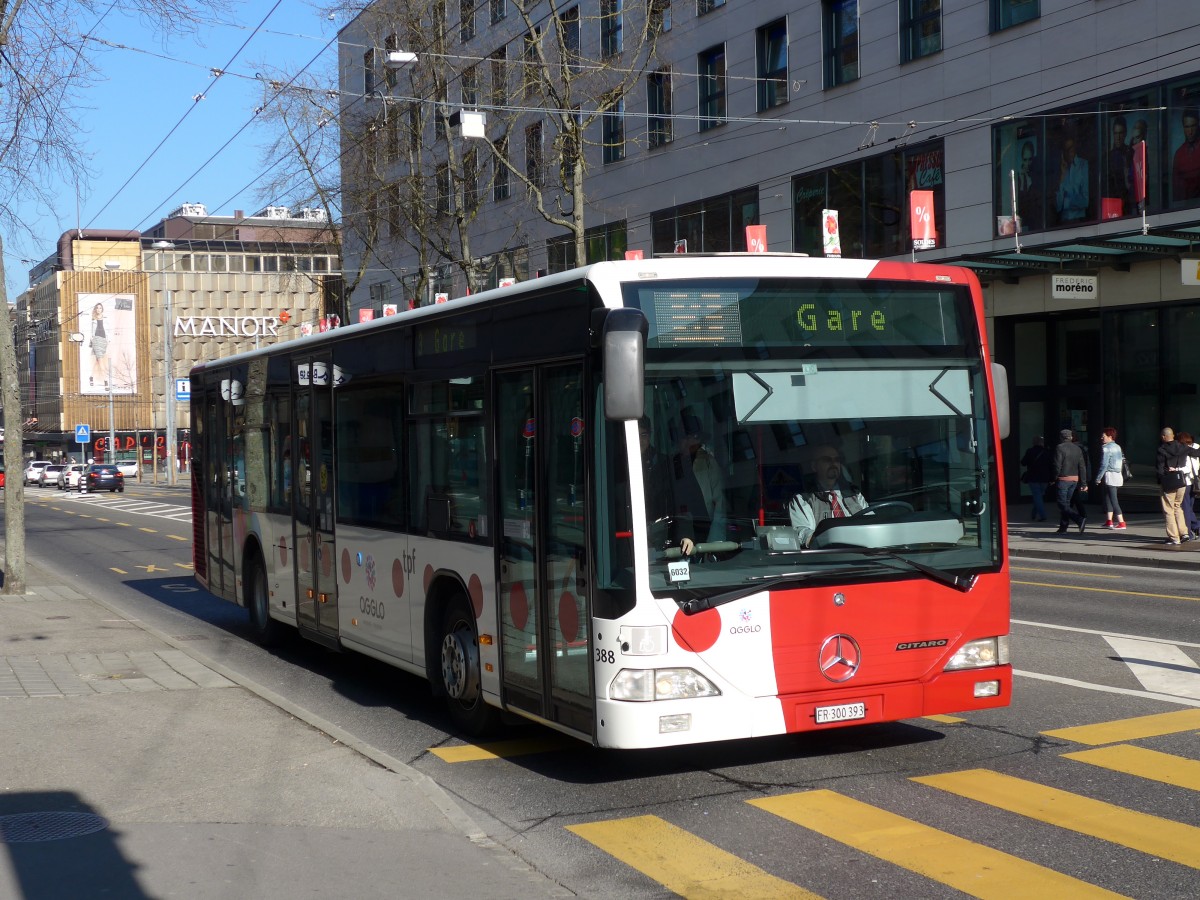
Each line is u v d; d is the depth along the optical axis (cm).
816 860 589
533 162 3578
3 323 1766
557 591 735
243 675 1102
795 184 3192
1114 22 2464
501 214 4128
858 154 3020
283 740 819
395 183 3347
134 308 11062
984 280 2833
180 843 600
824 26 3102
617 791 722
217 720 883
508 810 691
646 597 670
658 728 669
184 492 6644
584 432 701
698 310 702
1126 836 612
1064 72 2561
